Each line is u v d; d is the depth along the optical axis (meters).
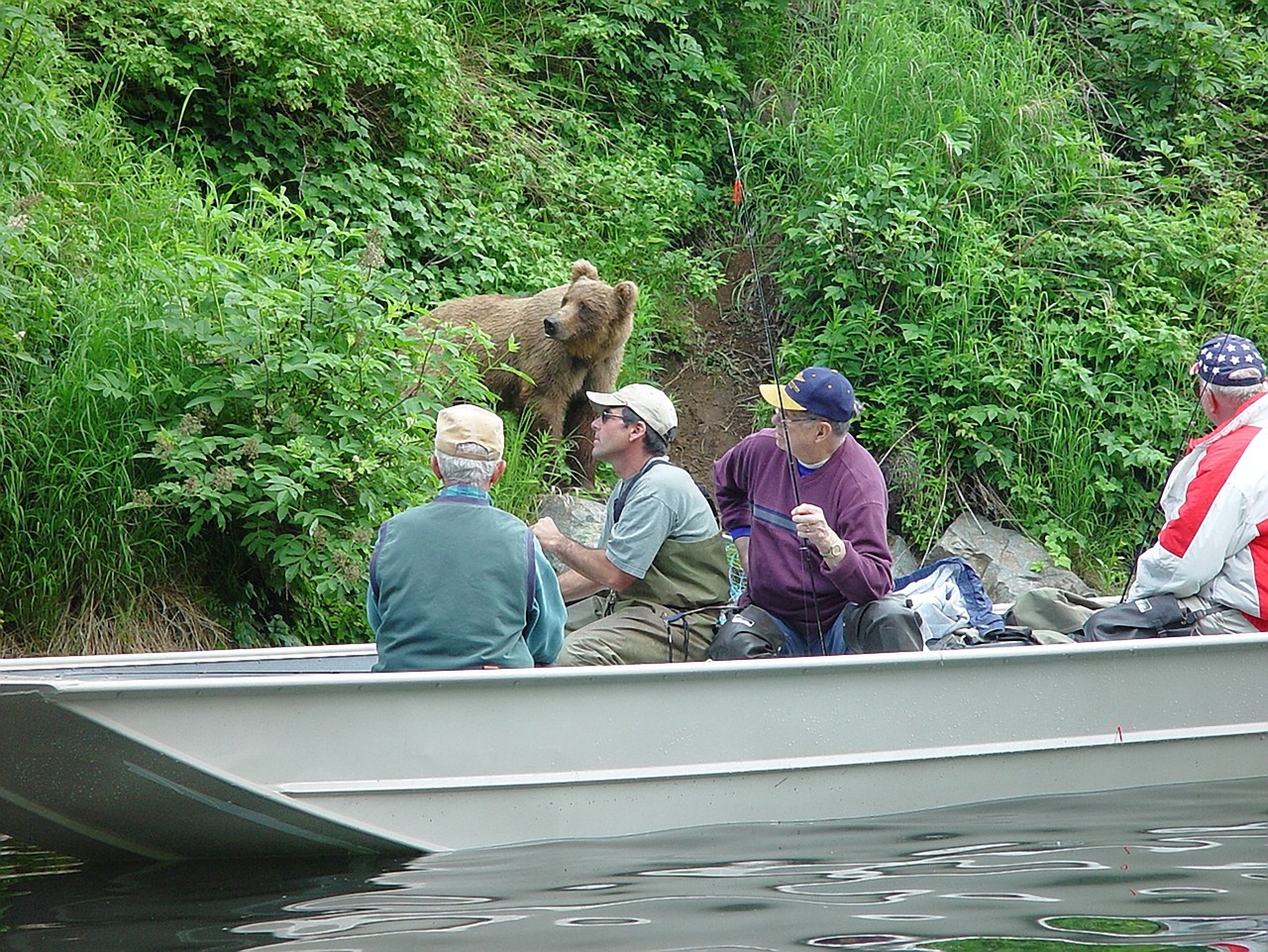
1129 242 19.58
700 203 22.34
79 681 6.74
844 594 8.95
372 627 8.09
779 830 7.93
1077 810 8.39
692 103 23.27
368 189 18.36
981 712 8.62
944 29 22.56
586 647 8.91
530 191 20.88
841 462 9.33
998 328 19.06
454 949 5.64
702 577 9.38
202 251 13.35
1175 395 18.09
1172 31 22.61
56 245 12.88
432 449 12.67
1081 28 24.17
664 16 23.58
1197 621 9.49
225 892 6.80
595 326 15.93
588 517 14.95
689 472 18.66
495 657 7.75
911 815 8.34
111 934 5.99
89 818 7.31
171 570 12.39
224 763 7.00
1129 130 22.88
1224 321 19.08
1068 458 17.75
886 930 5.82
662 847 7.52
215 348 11.99
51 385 11.92
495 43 22.64
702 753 7.94
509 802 7.58
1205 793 8.87
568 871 7.00
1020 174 20.03
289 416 11.98
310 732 7.16
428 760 7.38
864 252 19.09
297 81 17.66
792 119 21.97
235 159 18.17
